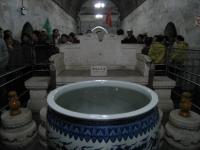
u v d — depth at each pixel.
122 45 4.88
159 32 8.96
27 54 4.88
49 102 1.44
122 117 1.20
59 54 4.46
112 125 1.20
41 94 4.19
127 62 4.95
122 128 1.20
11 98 3.05
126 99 1.75
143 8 12.15
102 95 1.83
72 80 4.11
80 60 4.93
